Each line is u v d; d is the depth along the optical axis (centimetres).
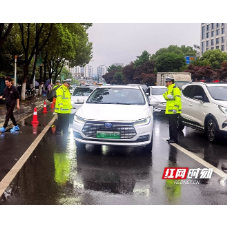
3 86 2202
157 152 730
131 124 662
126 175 543
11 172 551
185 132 1060
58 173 548
